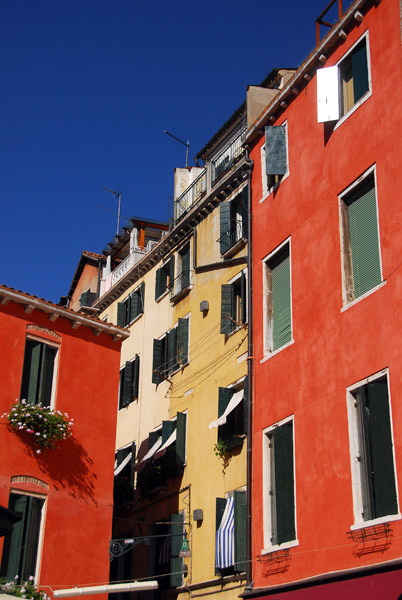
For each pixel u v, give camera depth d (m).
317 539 14.52
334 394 14.98
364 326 14.55
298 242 17.28
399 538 12.57
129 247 32.38
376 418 13.58
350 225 15.78
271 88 22.27
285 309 17.72
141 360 26.56
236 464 19.48
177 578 20.42
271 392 17.20
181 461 21.86
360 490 13.88
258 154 20.17
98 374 19.91
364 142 15.65
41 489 17.75
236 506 18.14
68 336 19.59
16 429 17.70
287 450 16.12
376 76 15.66
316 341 15.89
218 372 21.42
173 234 25.67
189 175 27.31
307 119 17.94
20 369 18.23
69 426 18.45
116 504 24.77
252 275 19.14
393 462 13.20
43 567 17.19
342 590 13.24
